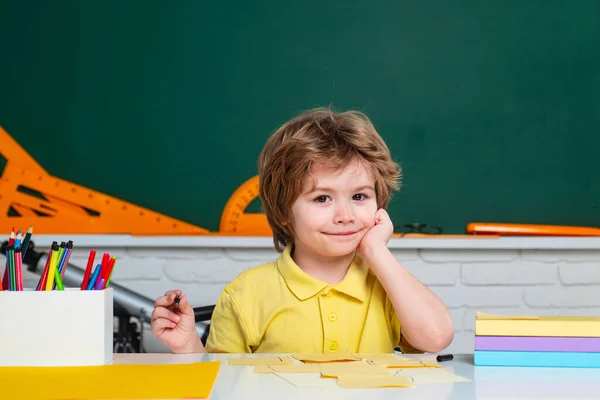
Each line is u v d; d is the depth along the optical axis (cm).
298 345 107
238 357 94
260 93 236
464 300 230
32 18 236
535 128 237
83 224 230
